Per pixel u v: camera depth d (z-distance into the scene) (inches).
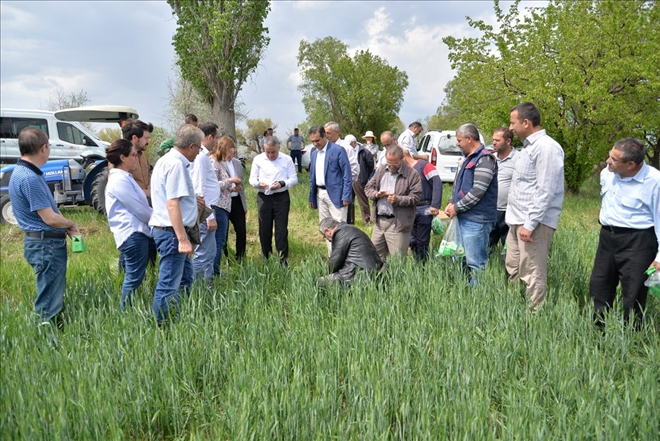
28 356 137.3
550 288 195.6
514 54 545.6
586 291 208.5
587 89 483.8
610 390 119.5
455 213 212.1
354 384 123.8
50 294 167.6
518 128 181.9
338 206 267.6
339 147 266.4
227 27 645.9
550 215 179.3
